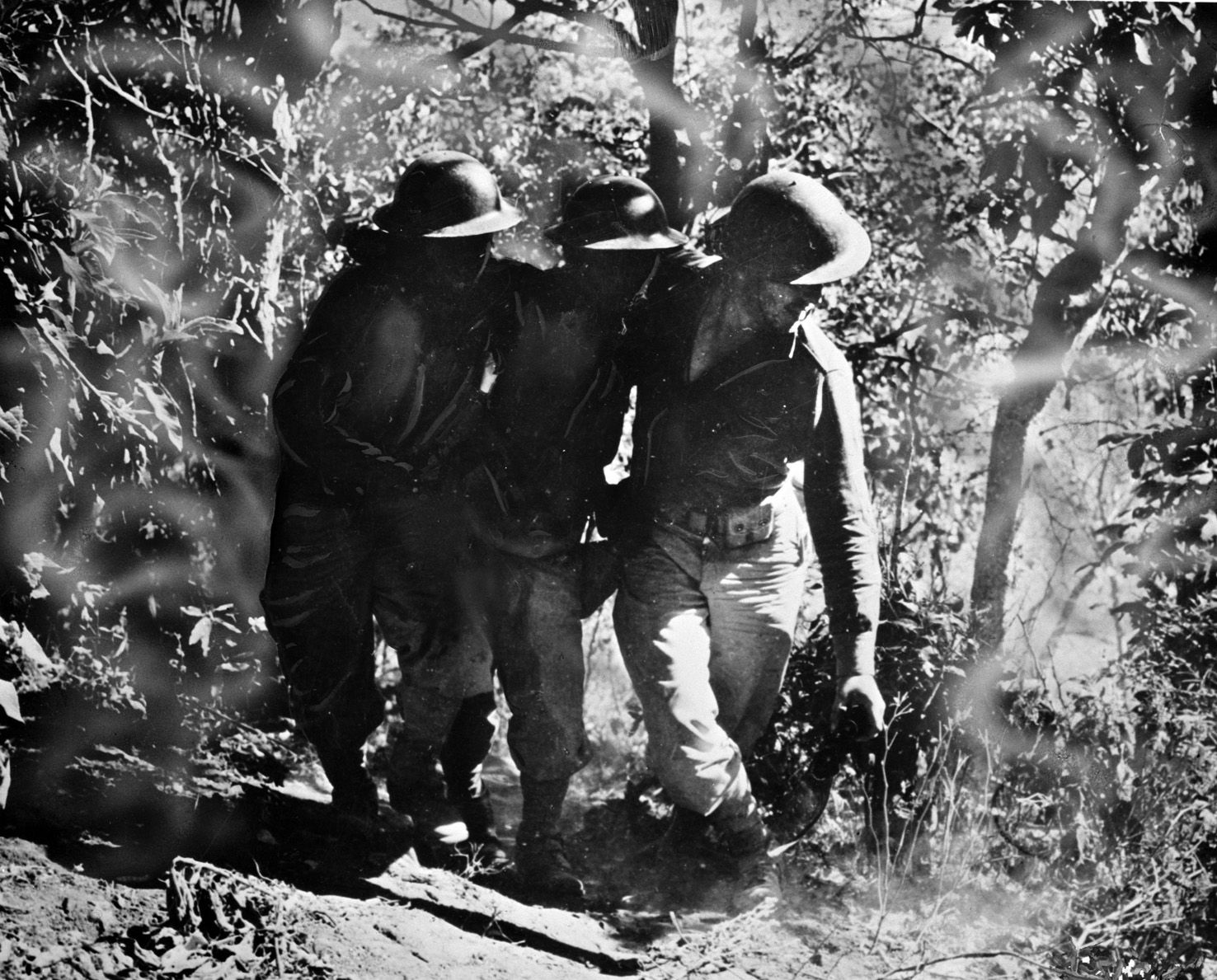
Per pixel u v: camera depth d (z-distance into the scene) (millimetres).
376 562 5125
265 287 5844
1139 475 6520
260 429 5973
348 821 5234
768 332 5027
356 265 5039
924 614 5996
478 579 5172
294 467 5031
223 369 5906
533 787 5254
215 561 6195
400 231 4941
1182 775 5633
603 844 5855
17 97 4754
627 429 5770
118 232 5020
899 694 5805
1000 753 5812
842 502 5180
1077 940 4887
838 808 5902
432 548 5117
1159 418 7539
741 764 5156
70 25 5141
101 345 4703
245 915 4289
